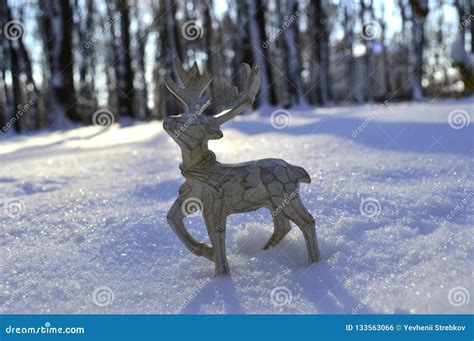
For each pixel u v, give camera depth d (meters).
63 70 14.50
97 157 7.12
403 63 25.36
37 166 6.87
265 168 2.89
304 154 5.71
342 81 29.70
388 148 5.57
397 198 3.95
